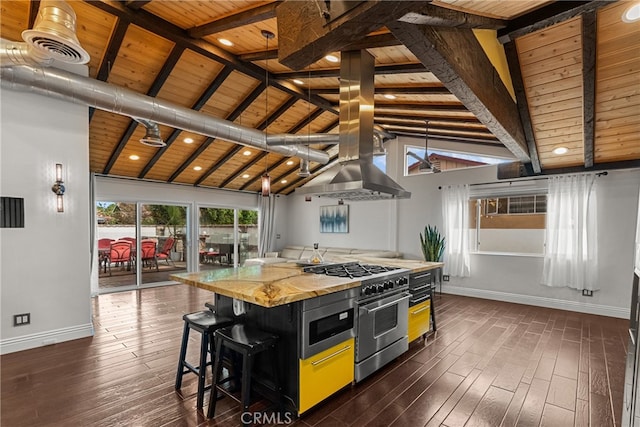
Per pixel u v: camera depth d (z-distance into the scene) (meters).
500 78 2.92
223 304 2.85
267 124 5.57
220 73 4.23
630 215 4.47
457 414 2.21
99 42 3.57
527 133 3.92
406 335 3.20
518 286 5.39
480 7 2.07
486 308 5.01
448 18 1.84
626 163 4.37
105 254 6.32
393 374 2.78
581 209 4.76
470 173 5.91
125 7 2.99
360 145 3.03
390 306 2.96
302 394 2.14
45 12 2.22
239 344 2.02
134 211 6.63
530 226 5.40
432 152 6.46
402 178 6.85
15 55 2.67
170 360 3.03
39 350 3.25
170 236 7.19
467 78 2.28
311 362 2.20
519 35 2.51
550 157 4.58
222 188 8.14
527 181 5.31
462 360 3.07
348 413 2.21
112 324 4.12
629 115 3.41
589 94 3.10
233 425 2.06
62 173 3.53
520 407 2.30
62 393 2.43
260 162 7.21
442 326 4.11
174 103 4.34
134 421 2.09
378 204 7.33
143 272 6.71
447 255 6.09
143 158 5.98
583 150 4.20
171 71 4.16
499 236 5.71
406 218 6.83
